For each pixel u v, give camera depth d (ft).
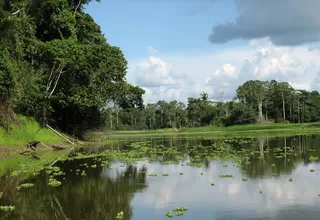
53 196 44.98
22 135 114.01
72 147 130.72
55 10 137.28
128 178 57.72
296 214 34.35
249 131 274.57
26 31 125.90
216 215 34.94
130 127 460.96
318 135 166.20
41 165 74.69
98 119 181.57
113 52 164.45
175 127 469.16
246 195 43.01
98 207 39.29
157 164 75.15
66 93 144.66
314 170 60.59
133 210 37.76
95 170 67.46
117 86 173.06
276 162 71.61
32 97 122.21
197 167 68.74
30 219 35.09
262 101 413.39
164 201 41.50
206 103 485.97
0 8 102.17
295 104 410.11
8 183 54.39
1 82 98.94
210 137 189.37
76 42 137.69
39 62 134.51
